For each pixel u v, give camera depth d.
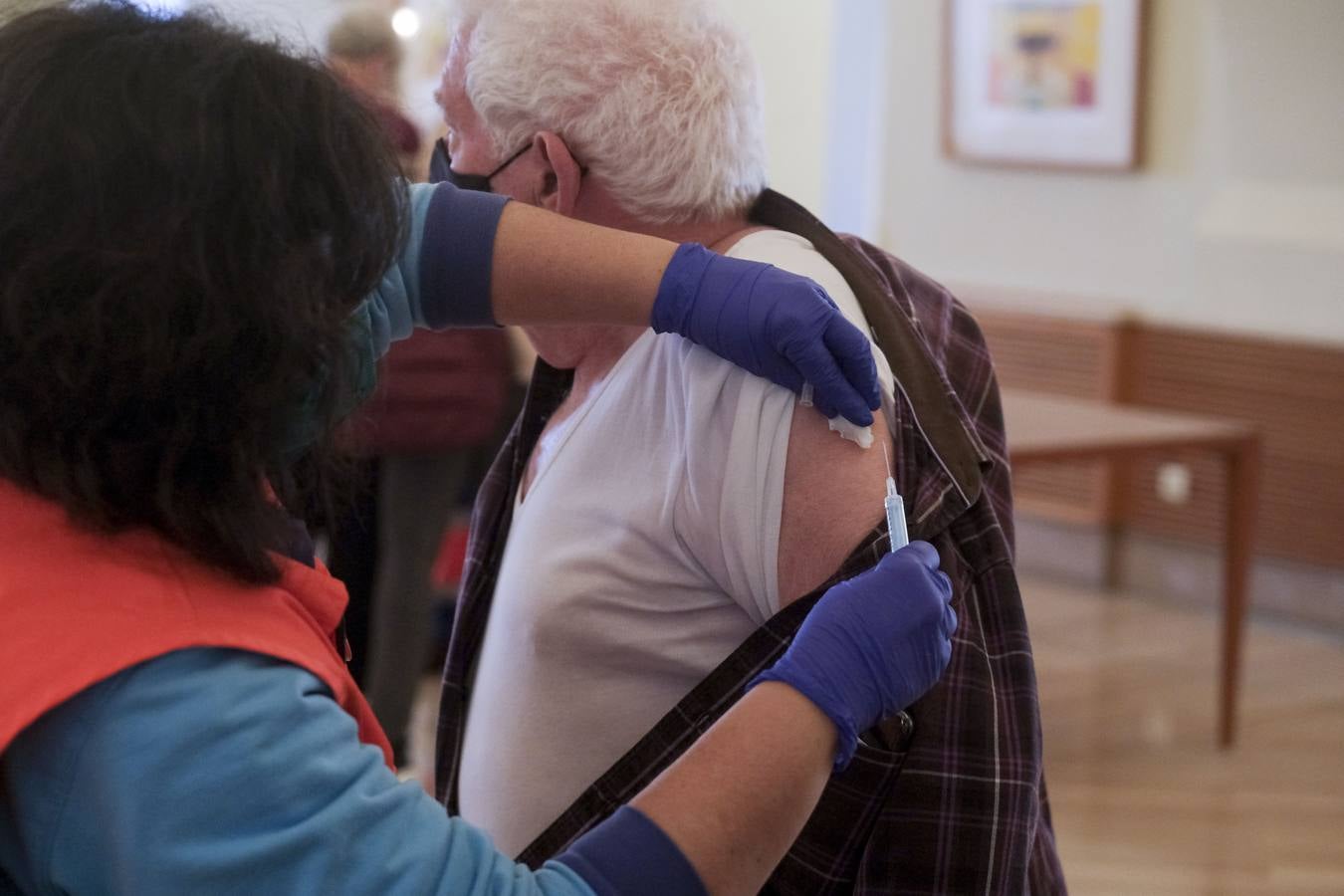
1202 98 4.77
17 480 0.78
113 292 0.73
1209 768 3.60
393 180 0.85
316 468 0.91
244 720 0.73
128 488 0.77
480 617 1.41
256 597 0.79
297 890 0.73
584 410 1.22
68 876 0.74
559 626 1.18
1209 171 4.80
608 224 1.21
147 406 0.76
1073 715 3.92
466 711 1.43
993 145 5.25
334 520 0.96
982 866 1.06
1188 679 4.22
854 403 1.04
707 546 1.12
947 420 1.16
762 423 1.08
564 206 1.19
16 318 0.73
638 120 1.15
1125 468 5.01
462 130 1.25
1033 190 5.20
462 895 0.77
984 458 1.18
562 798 1.20
